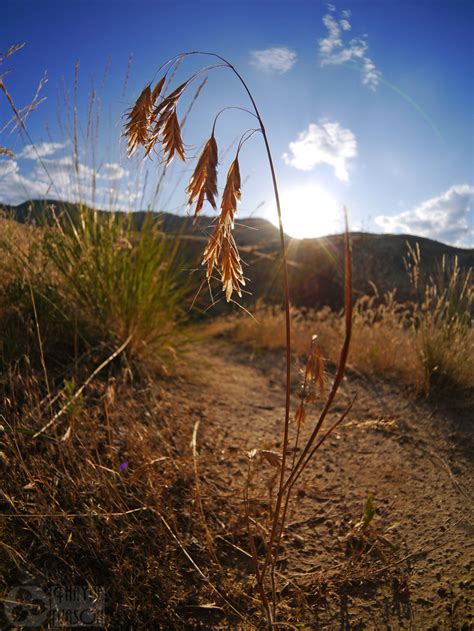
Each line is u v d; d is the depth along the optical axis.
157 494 2.03
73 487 1.94
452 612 1.65
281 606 1.69
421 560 1.93
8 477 1.89
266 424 3.40
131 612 1.58
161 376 3.67
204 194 1.13
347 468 2.75
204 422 3.16
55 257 3.28
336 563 1.93
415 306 4.61
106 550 1.75
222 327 6.12
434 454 2.92
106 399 2.70
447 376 3.93
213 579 1.81
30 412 2.20
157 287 3.71
